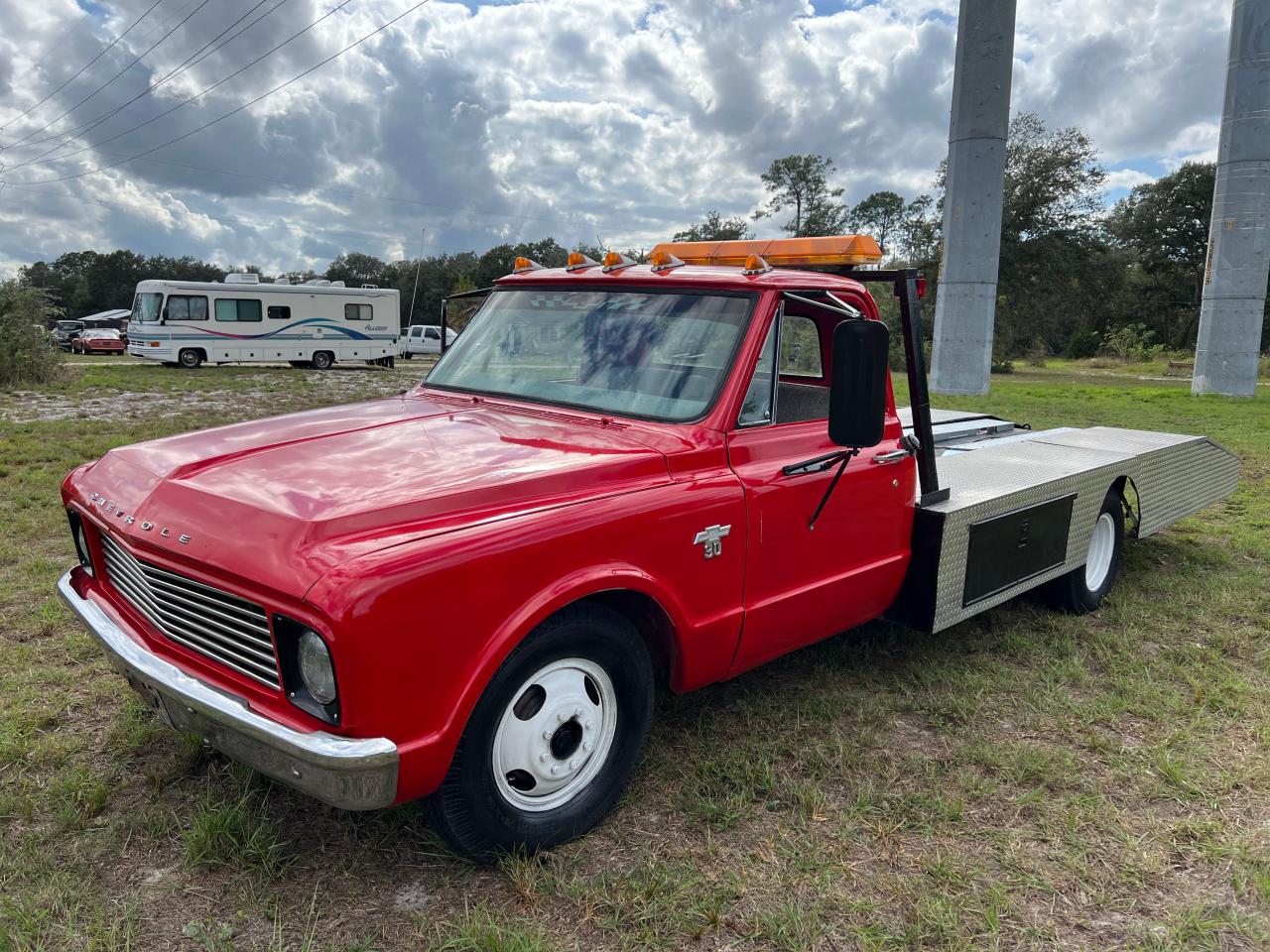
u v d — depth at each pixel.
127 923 2.57
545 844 2.95
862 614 4.12
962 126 19.48
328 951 2.51
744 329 3.49
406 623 2.37
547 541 2.69
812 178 57.31
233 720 2.48
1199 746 3.80
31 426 12.66
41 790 3.25
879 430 3.04
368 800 2.40
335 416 3.60
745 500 3.33
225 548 2.53
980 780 3.50
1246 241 21.41
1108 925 2.72
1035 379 34.50
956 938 2.62
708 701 4.11
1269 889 2.83
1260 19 20.55
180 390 20.70
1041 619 5.37
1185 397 21.89
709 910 2.70
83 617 3.14
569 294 3.98
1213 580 6.10
